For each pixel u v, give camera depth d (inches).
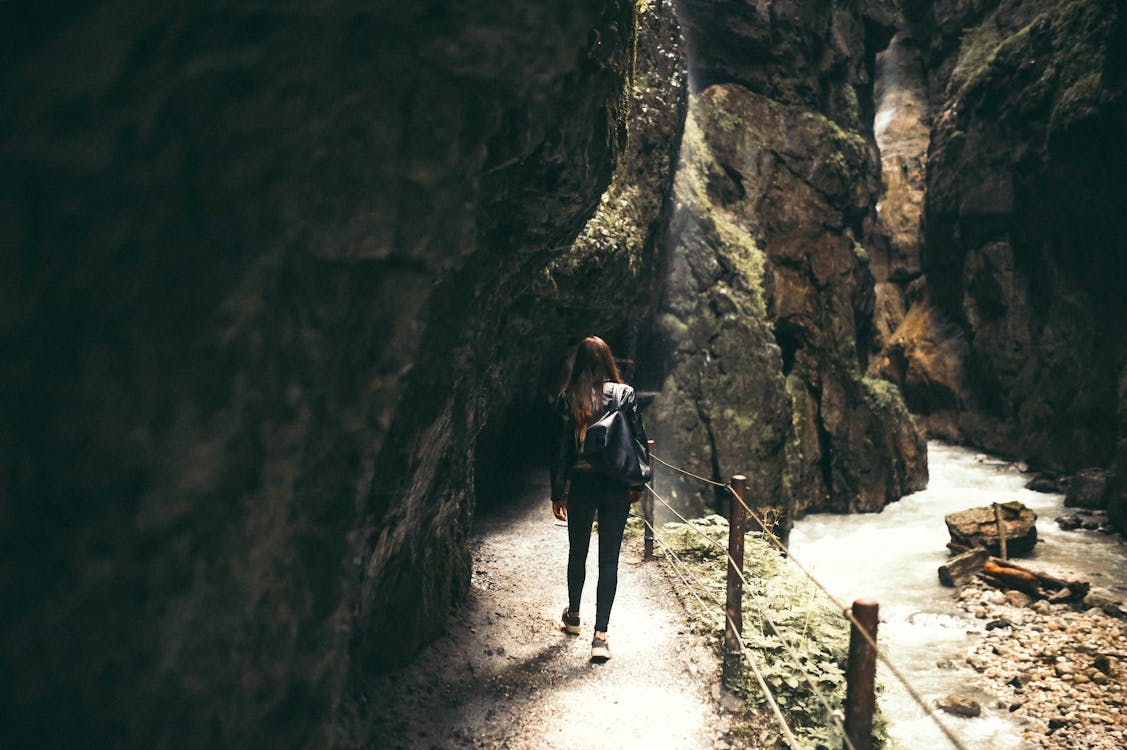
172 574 65.6
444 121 85.0
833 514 623.2
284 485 78.0
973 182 842.8
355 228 80.0
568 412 159.5
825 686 157.8
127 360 60.8
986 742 290.7
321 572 85.7
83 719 60.7
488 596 200.7
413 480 125.6
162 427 63.4
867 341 751.7
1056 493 668.7
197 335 65.6
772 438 526.0
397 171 82.2
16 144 51.9
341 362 83.4
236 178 66.8
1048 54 739.4
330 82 71.7
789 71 629.9
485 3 77.2
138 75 56.4
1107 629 388.5
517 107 108.8
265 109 66.9
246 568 73.7
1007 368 810.2
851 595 453.7
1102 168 672.4
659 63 442.6
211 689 70.6
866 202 692.1
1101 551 514.6
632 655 167.0
